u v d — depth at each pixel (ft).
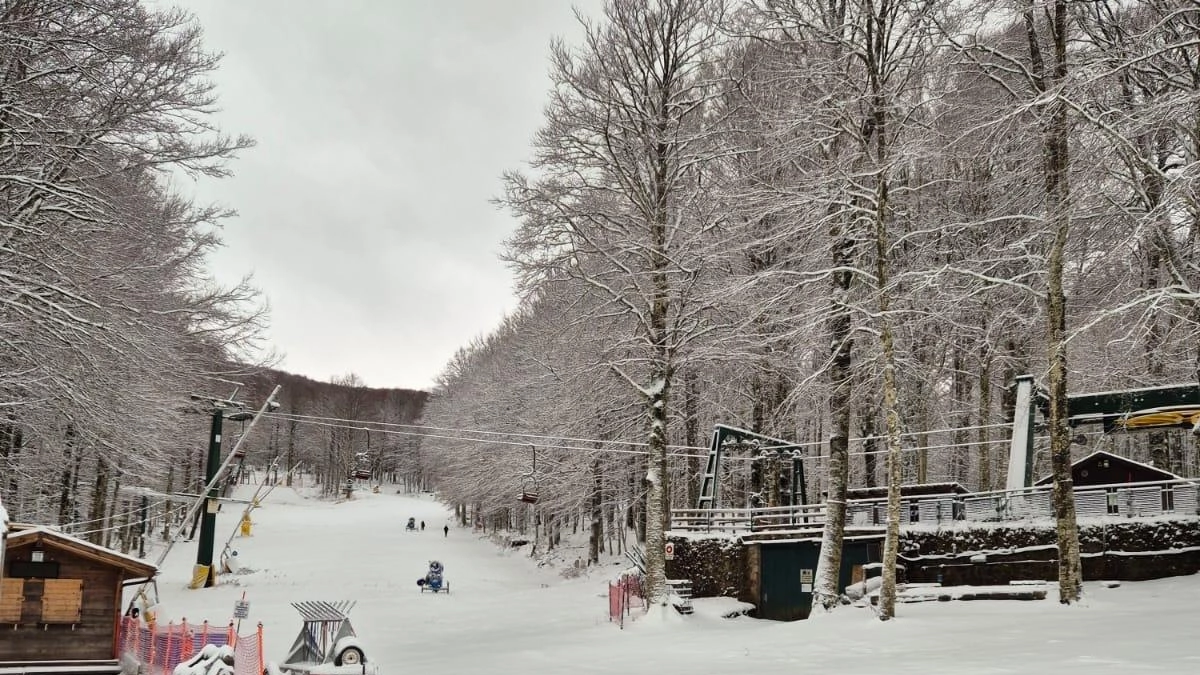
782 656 53.52
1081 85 55.98
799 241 84.53
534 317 162.71
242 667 57.00
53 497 106.32
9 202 68.69
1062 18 62.59
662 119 88.07
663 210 88.89
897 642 54.19
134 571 61.00
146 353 73.31
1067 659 40.75
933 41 70.64
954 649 48.49
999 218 69.36
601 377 108.78
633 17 88.38
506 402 190.29
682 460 127.65
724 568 88.48
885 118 72.79
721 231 88.79
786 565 85.05
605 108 87.92
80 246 72.69
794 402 97.40
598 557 161.48
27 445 88.94
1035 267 76.02
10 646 57.67
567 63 89.35
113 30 70.03
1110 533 72.90
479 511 273.54
